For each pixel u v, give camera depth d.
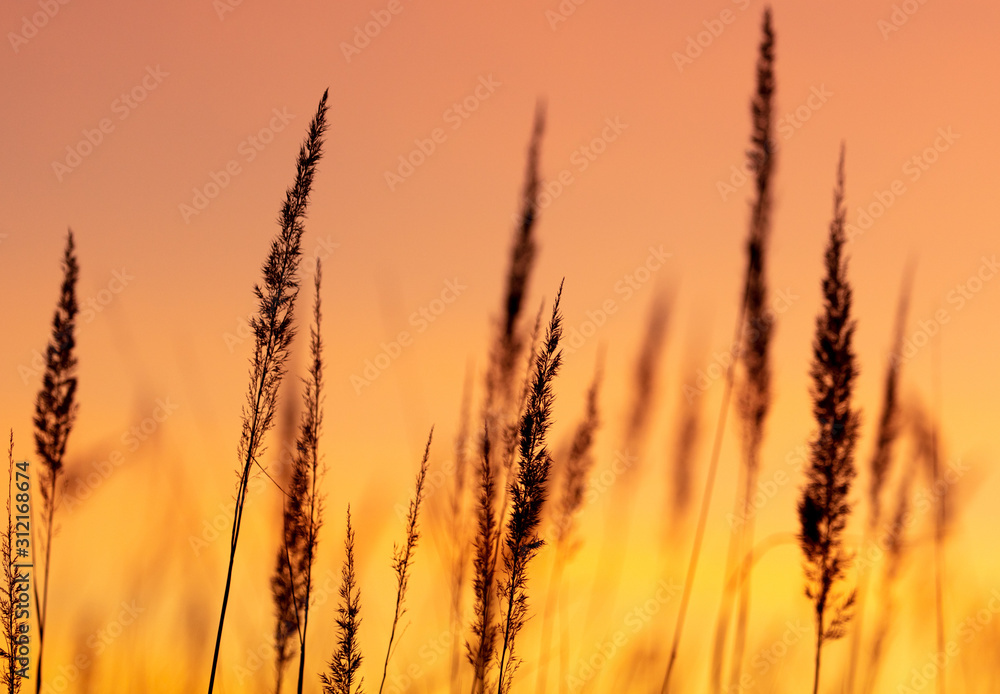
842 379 3.77
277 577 3.67
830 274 3.85
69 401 3.84
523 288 4.75
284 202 3.25
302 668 3.23
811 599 3.78
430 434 3.51
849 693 4.38
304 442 3.34
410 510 3.46
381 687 3.37
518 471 3.25
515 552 3.24
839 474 3.74
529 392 3.35
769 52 4.78
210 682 3.10
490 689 3.35
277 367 3.19
